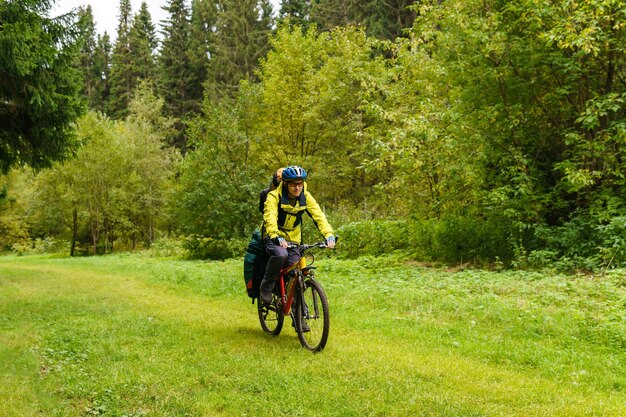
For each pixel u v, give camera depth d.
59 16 13.63
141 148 36.19
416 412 3.93
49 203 34.69
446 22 13.25
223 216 20.97
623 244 9.84
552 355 5.57
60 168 32.66
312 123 24.30
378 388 4.41
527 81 12.54
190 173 22.89
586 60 11.88
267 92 24.55
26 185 40.75
